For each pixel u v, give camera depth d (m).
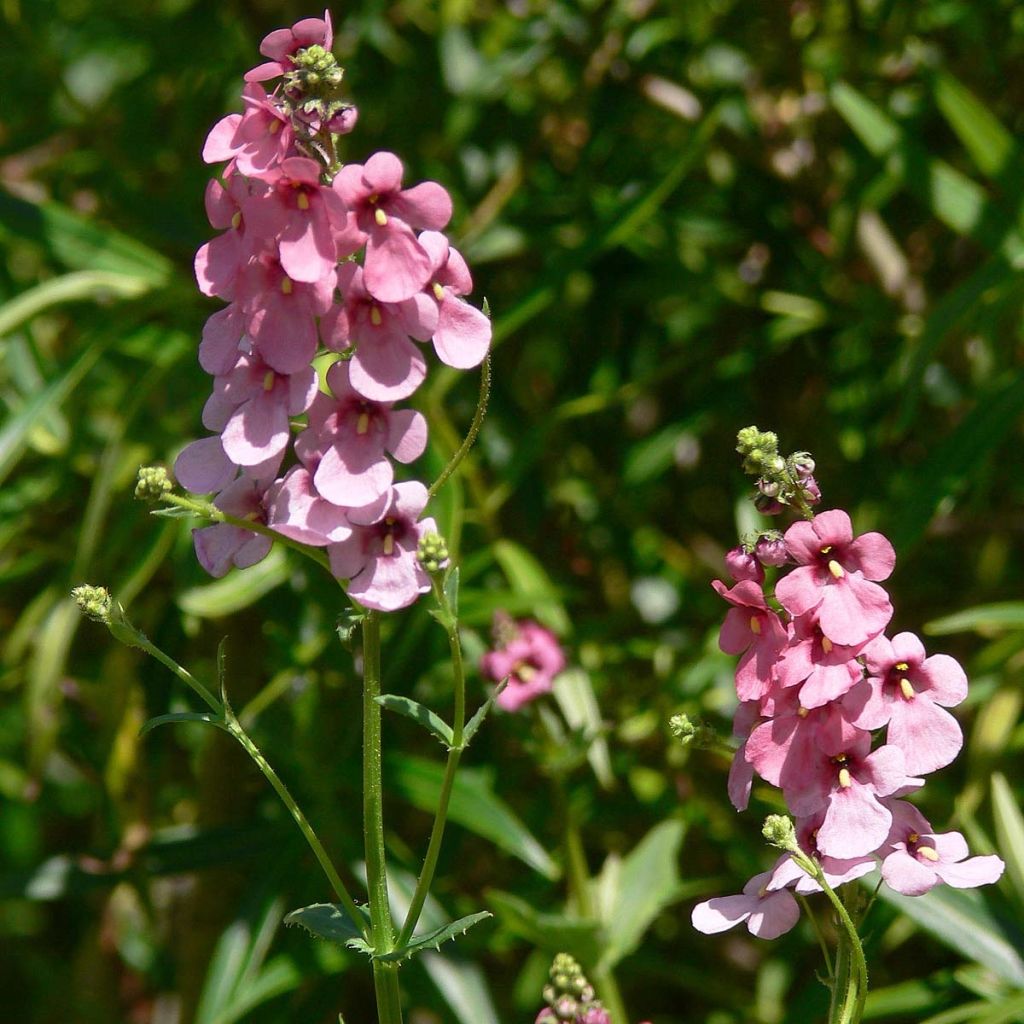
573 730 0.87
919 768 0.64
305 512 0.65
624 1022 0.83
